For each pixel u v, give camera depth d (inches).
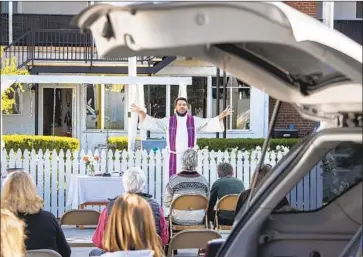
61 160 663.8
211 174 677.9
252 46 148.9
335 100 154.7
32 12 1190.3
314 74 157.0
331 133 178.5
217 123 573.9
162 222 350.9
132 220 240.7
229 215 456.4
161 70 1102.4
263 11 125.3
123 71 1047.0
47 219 299.9
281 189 199.8
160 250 247.6
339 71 144.5
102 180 613.9
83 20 143.8
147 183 666.2
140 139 824.9
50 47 1077.8
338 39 143.3
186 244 374.3
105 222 307.4
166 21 125.3
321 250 212.8
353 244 197.6
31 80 508.4
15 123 1185.4
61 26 1157.7
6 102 997.8
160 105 1156.5
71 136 1195.3
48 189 663.1
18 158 663.1
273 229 211.2
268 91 162.7
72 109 1198.3
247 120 1150.3
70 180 653.3
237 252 205.0
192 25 124.0
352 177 332.2
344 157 334.3
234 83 1149.1
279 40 130.7
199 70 1111.6
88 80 525.7
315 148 189.0
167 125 568.4
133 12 129.0
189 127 567.2
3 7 1178.6
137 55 147.9
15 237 230.7
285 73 157.3
